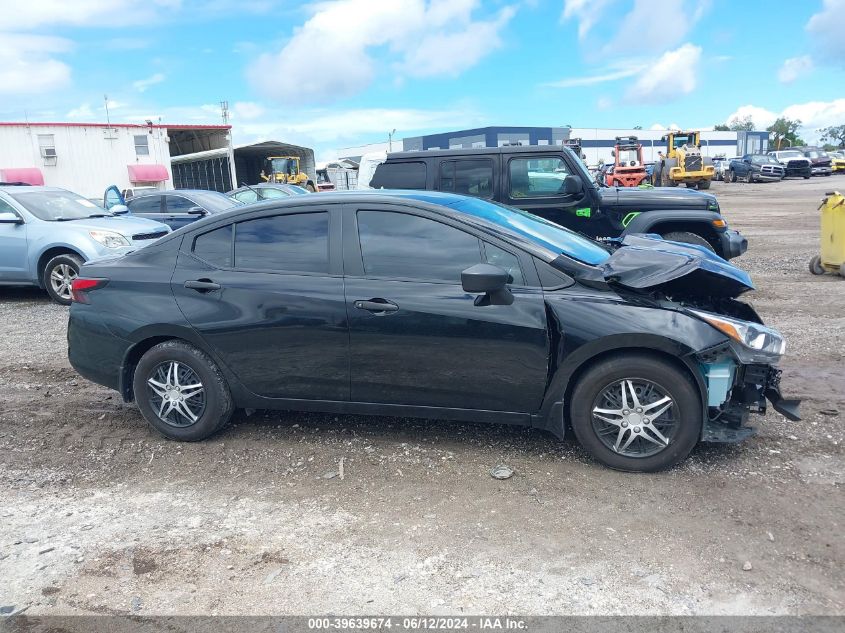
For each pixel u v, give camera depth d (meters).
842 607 2.80
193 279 4.53
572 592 2.97
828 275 10.43
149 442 4.76
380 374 4.27
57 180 28.73
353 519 3.65
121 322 4.63
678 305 3.94
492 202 5.02
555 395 4.01
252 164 41.91
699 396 3.86
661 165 38.94
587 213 8.45
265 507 3.82
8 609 2.98
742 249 8.41
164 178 31.38
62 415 5.32
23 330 8.45
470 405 4.18
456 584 3.06
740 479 3.88
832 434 4.44
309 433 4.79
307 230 4.45
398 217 4.32
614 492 3.79
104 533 3.60
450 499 3.81
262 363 4.45
